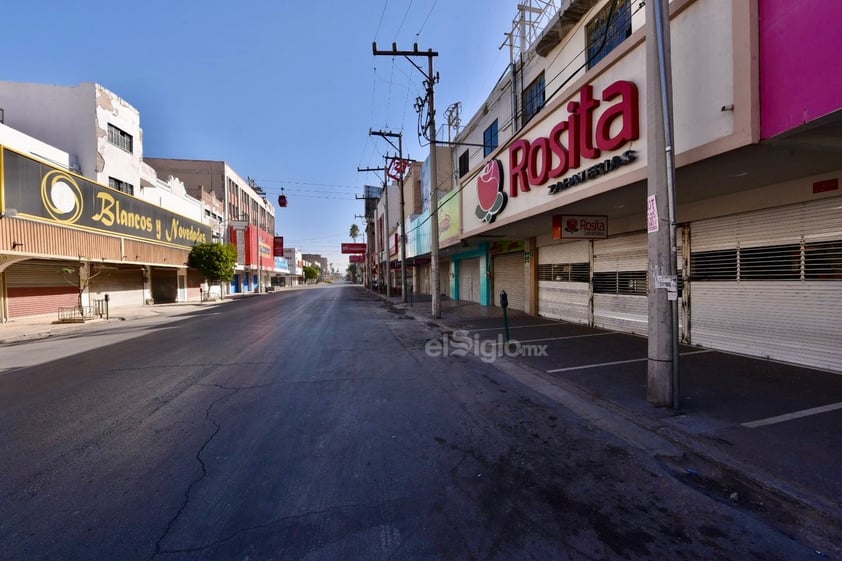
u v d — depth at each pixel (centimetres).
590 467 374
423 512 303
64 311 2017
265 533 279
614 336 1038
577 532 279
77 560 254
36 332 1411
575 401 560
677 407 493
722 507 308
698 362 708
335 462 387
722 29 473
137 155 2578
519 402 570
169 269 3222
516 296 1783
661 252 496
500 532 279
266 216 7000
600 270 1180
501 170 1147
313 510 306
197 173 4638
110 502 321
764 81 435
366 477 357
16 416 531
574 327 1223
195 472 370
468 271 2494
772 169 585
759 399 518
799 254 663
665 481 348
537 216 989
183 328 1479
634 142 626
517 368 757
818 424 438
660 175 493
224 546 265
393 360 856
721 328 796
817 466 352
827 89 372
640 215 989
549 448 417
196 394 619
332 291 5503
